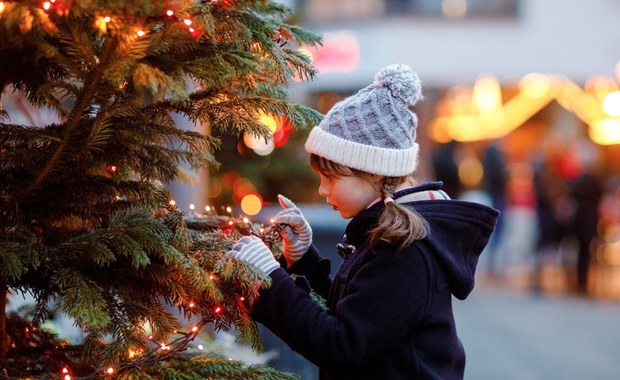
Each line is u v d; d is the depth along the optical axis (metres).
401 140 1.98
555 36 14.51
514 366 6.14
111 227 1.79
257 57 1.82
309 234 2.28
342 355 1.85
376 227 1.91
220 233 2.14
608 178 11.87
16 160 1.84
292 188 6.31
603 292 10.21
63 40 1.59
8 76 1.80
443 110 15.64
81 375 2.04
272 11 1.97
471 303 9.23
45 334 2.17
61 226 1.99
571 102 14.87
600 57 14.46
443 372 1.92
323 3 14.66
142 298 1.92
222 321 1.95
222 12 1.79
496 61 14.60
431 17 14.49
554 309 8.89
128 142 1.87
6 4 1.50
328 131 1.99
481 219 2.00
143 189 1.98
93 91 1.60
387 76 2.02
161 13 1.60
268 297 1.90
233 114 1.86
